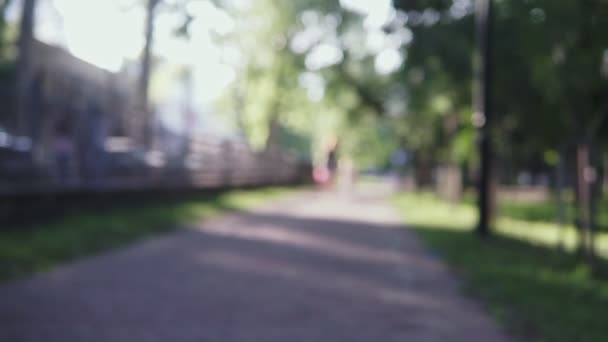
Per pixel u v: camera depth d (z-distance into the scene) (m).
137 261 9.98
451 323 7.10
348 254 12.37
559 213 13.95
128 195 16.05
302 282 9.04
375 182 78.31
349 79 34.94
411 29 17.52
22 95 11.38
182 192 20.45
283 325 6.59
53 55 12.29
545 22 11.88
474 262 11.94
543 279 10.28
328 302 7.82
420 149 38.91
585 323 7.41
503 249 14.61
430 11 17.25
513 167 39.31
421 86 20.22
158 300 7.39
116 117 15.38
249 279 9.04
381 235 16.50
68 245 10.33
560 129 14.12
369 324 6.84
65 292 7.54
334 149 30.77
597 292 9.48
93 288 7.86
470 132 21.09
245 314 6.96
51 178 12.23
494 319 7.37
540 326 7.13
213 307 7.20
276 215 20.44
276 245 12.96
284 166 42.25
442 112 22.47
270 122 43.97
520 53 15.16
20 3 11.53
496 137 18.95
